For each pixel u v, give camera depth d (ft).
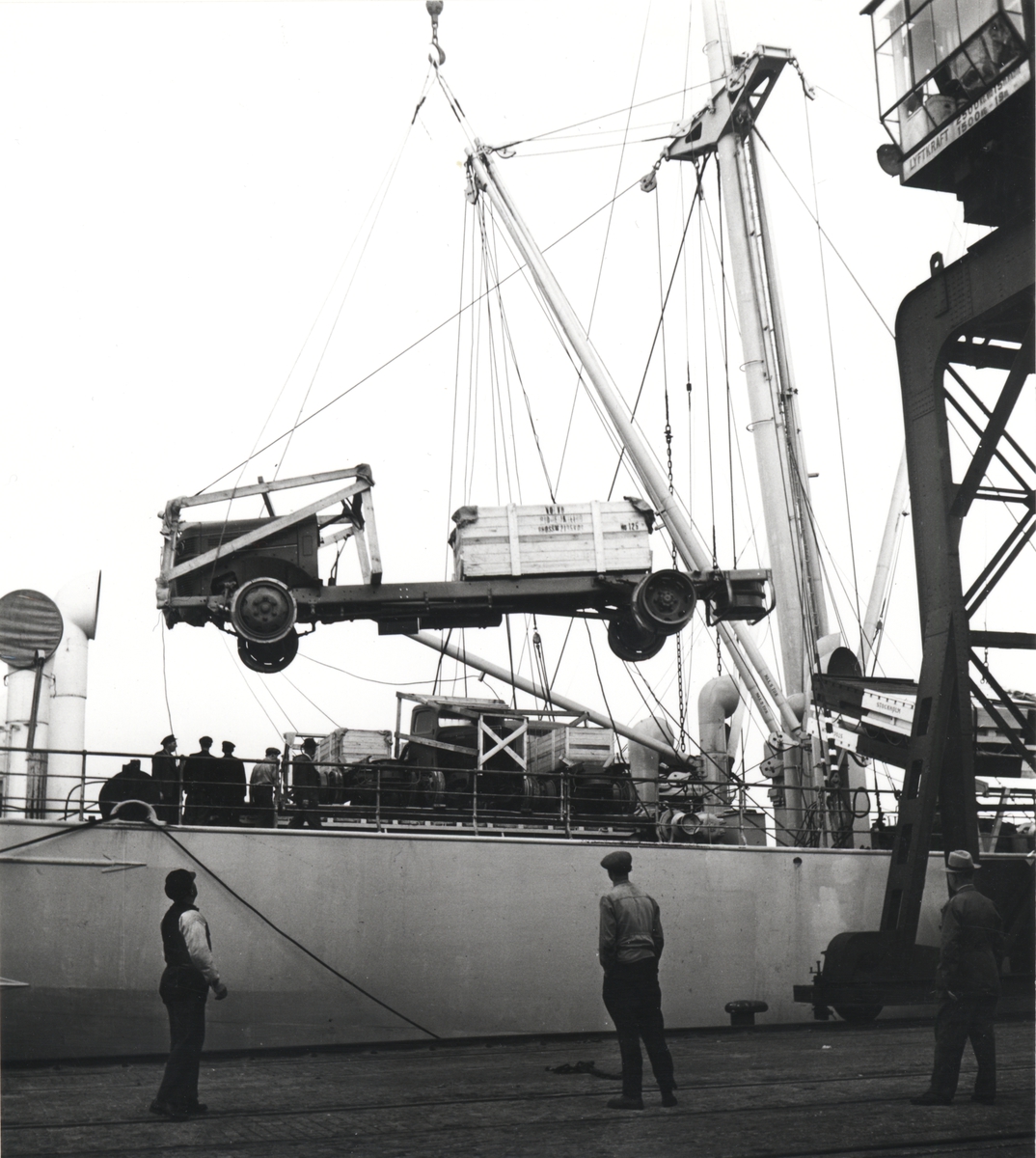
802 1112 34.22
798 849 71.87
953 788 64.18
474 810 68.44
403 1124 33.12
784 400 100.94
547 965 65.36
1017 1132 30.91
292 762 65.77
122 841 60.13
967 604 66.08
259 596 75.31
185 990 35.29
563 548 79.56
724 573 82.28
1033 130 59.11
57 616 68.49
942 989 35.55
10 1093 42.57
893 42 65.16
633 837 72.43
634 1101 34.94
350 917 62.64
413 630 81.41
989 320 61.67
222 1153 29.12
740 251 101.09
